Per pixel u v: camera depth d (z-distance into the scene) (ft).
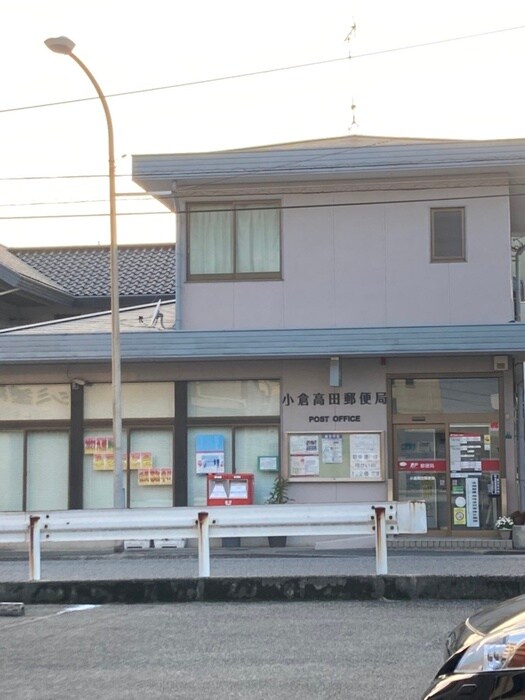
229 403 72.28
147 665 26.40
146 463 72.74
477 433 70.38
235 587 36.68
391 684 23.84
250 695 23.03
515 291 83.10
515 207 76.59
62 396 74.02
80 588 37.11
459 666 16.89
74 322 80.94
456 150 68.90
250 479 70.03
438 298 71.05
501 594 35.68
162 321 78.33
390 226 71.82
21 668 26.32
